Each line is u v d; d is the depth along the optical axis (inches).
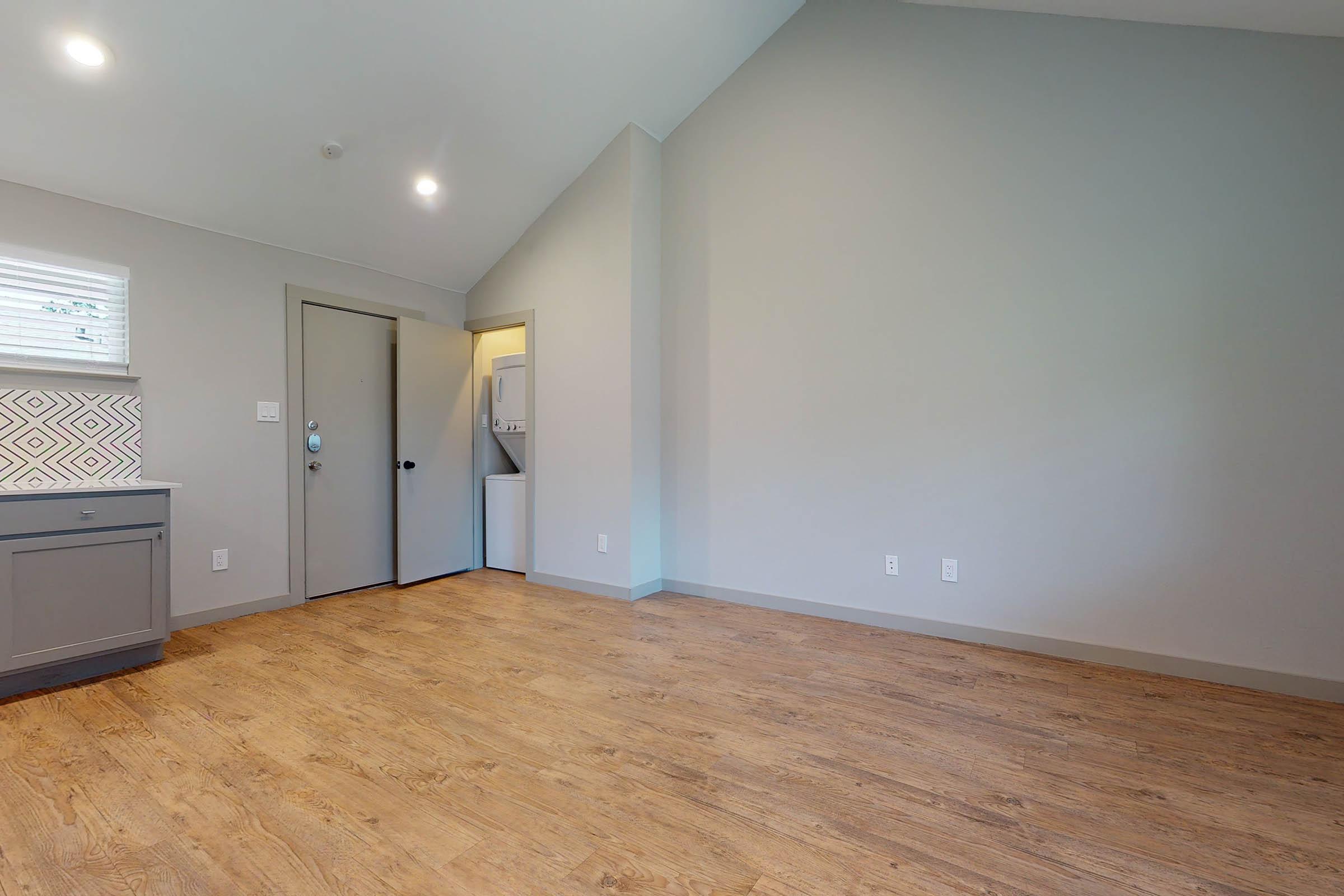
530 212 161.9
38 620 92.0
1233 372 97.0
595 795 66.8
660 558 157.6
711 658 109.0
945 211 119.7
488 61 118.9
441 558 172.9
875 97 127.2
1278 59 93.8
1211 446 98.7
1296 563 93.6
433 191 143.1
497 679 99.3
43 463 107.8
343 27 103.1
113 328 116.2
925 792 67.7
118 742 77.7
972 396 117.4
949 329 119.5
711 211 148.6
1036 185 111.3
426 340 167.3
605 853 57.3
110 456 115.0
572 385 158.1
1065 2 103.6
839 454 131.9
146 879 53.4
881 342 126.7
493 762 73.6
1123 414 104.8
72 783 68.2
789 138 137.6
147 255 119.6
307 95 111.5
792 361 137.5
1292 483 93.7
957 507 119.1
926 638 119.9
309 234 140.6
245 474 134.3
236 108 108.5
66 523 94.6
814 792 67.6
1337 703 90.8
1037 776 70.9
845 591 131.4
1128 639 104.7
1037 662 107.1
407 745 77.4
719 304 147.4
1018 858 56.9
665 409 155.9
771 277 140.2
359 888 52.6
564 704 89.8
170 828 60.5
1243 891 52.7
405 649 113.3
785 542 138.9
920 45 122.3
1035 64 111.3
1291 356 93.5
